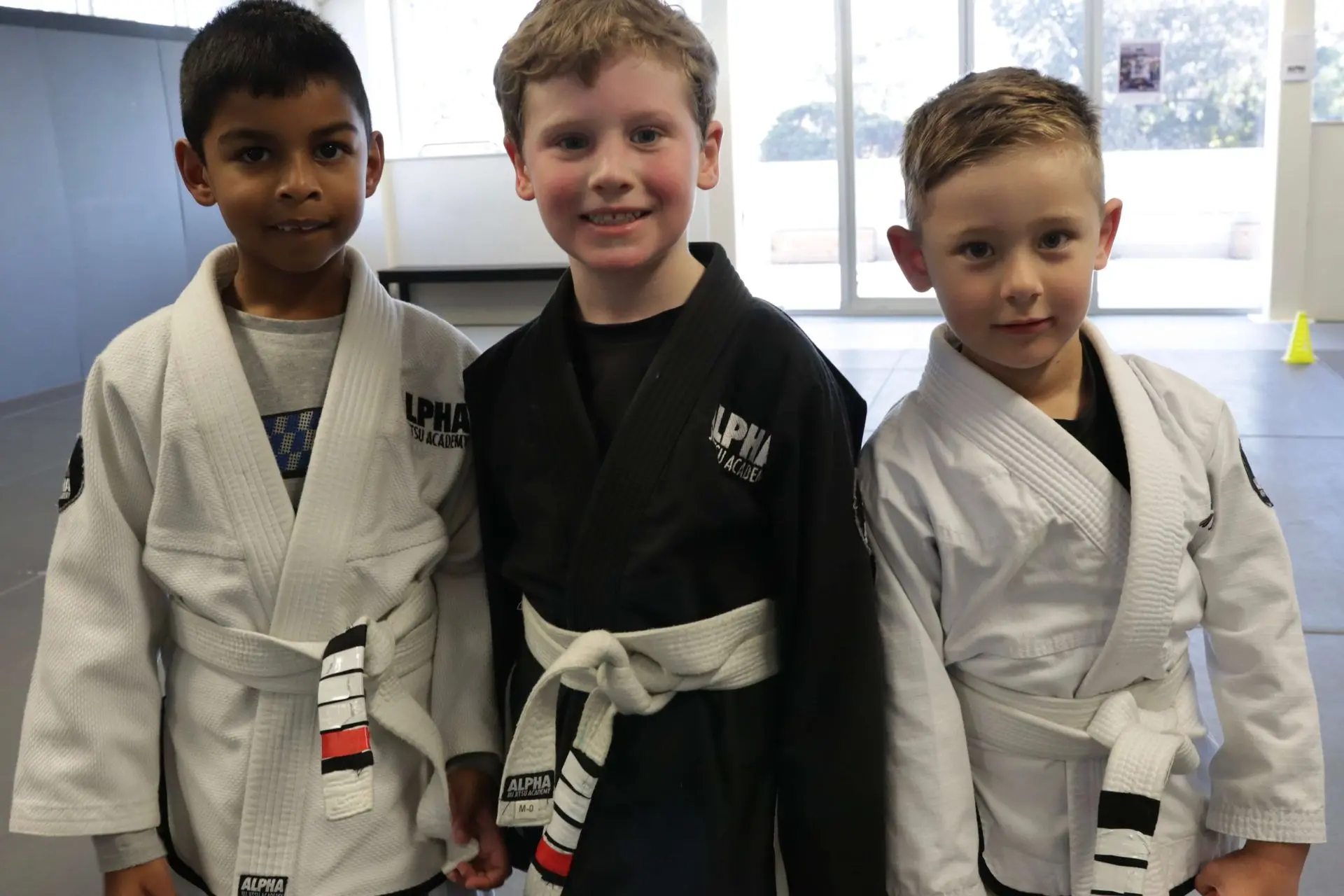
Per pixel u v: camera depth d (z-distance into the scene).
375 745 1.28
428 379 1.35
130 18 7.50
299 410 1.26
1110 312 7.98
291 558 1.22
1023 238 1.09
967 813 1.18
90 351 6.93
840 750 1.18
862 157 8.32
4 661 2.94
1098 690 1.17
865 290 8.57
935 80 8.06
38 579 3.54
